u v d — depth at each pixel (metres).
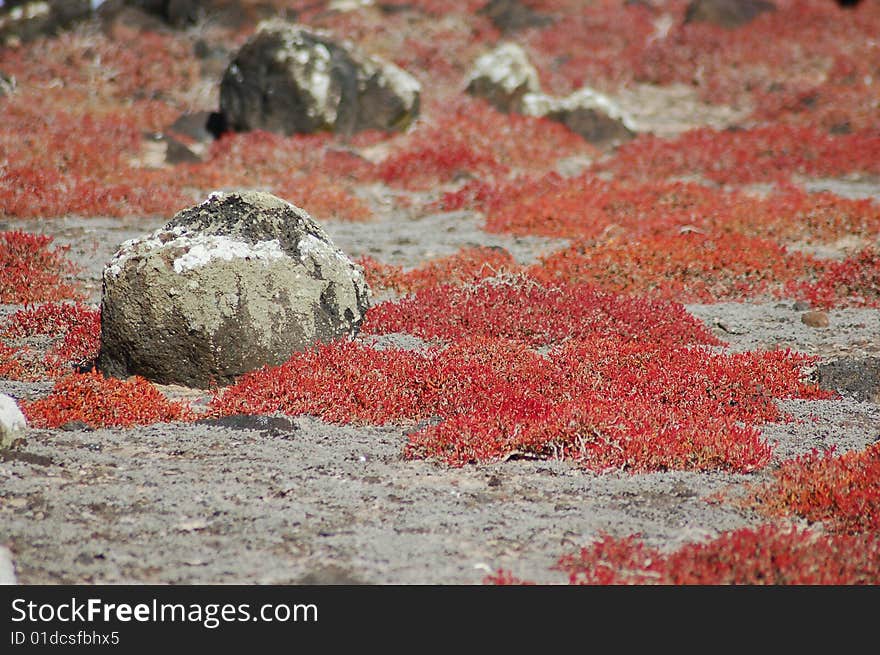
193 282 33.56
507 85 99.31
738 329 45.41
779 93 105.81
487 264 51.44
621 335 42.72
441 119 93.56
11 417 27.83
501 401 31.53
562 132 92.88
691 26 122.19
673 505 24.77
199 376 34.47
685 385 34.81
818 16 125.44
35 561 20.42
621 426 28.89
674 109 107.31
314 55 89.75
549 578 20.30
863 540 21.94
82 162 77.44
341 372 33.97
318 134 89.88
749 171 81.31
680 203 70.88
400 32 121.38
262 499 24.52
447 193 74.81
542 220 67.12
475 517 23.52
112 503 23.92
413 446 28.69
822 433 31.20
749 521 23.72
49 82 99.25
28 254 52.38
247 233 35.06
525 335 42.59
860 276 52.41
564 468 27.70
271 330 34.66
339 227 68.88
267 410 32.03
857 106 99.00
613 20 129.38
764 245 59.00
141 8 118.75
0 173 70.12
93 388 31.67
